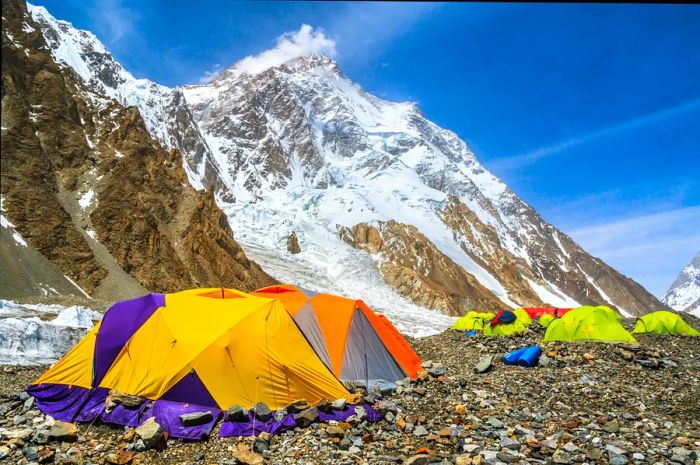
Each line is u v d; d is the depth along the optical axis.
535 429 9.08
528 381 13.10
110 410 9.66
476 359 17.64
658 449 7.75
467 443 8.27
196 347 10.38
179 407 9.69
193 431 9.02
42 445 8.45
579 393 11.81
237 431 9.10
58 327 19.20
